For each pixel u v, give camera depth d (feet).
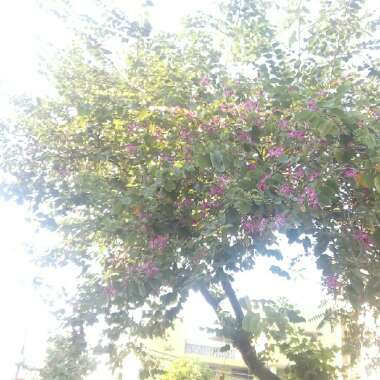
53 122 17.47
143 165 15.24
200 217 13.80
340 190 13.04
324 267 12.81
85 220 15.78
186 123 13.93
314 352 18.03
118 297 14.48
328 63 15.35
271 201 11.83
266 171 12.09
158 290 14.33
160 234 14.02
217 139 13.20
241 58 15.43
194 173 13.69
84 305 14.61
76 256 16.10
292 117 12.80
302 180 12.21
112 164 16.70
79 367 14.56
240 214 12.36
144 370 17.20
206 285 14.34
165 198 13.98
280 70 14.33
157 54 16.02
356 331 17.80
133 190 14.02
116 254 15.17
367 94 14.57
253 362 17.03
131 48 16.57
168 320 15.23
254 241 12.75
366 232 12.78
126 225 14.17
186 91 14.87
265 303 11.73
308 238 13.65
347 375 18.67
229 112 13.56
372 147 11.29
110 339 15.06
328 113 11.51
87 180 15.20
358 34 15.39
